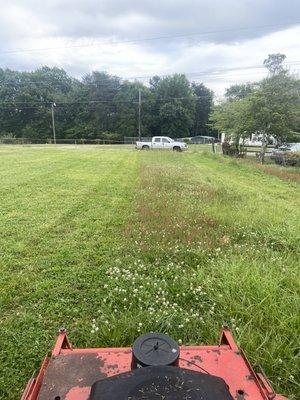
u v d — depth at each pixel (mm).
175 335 3166
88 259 4977
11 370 2740
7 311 3609
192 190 10359
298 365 2783
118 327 3205
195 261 4895
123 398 1311
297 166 19594
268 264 4676
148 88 72938
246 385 1855
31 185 10812
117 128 69188
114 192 10000
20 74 78188
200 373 1494
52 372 1951
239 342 2934
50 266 4707
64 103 71750
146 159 21703
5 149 30141
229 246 5531
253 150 27516
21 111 73375
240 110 21047
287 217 7477
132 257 5004
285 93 19250
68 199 8906
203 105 79750
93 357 2078
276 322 3338
